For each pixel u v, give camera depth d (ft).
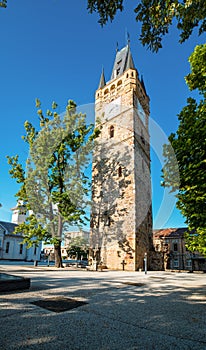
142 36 11.75
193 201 19.63
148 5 10.75
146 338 7.86
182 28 11.55
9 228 118.73
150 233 57.88
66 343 7.13
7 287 14.52
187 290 19.48
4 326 8.40
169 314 11.11
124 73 53.47
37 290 16.02
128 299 14.48
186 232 21.11
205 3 9.94
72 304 12.21
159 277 32.09
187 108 24.23
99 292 16.61
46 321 9.16
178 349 7.00
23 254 117.50
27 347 6.73
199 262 90.68
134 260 45.19
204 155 20.33
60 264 40.93
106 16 10.98
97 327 8.77
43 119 27.20
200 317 10.72
